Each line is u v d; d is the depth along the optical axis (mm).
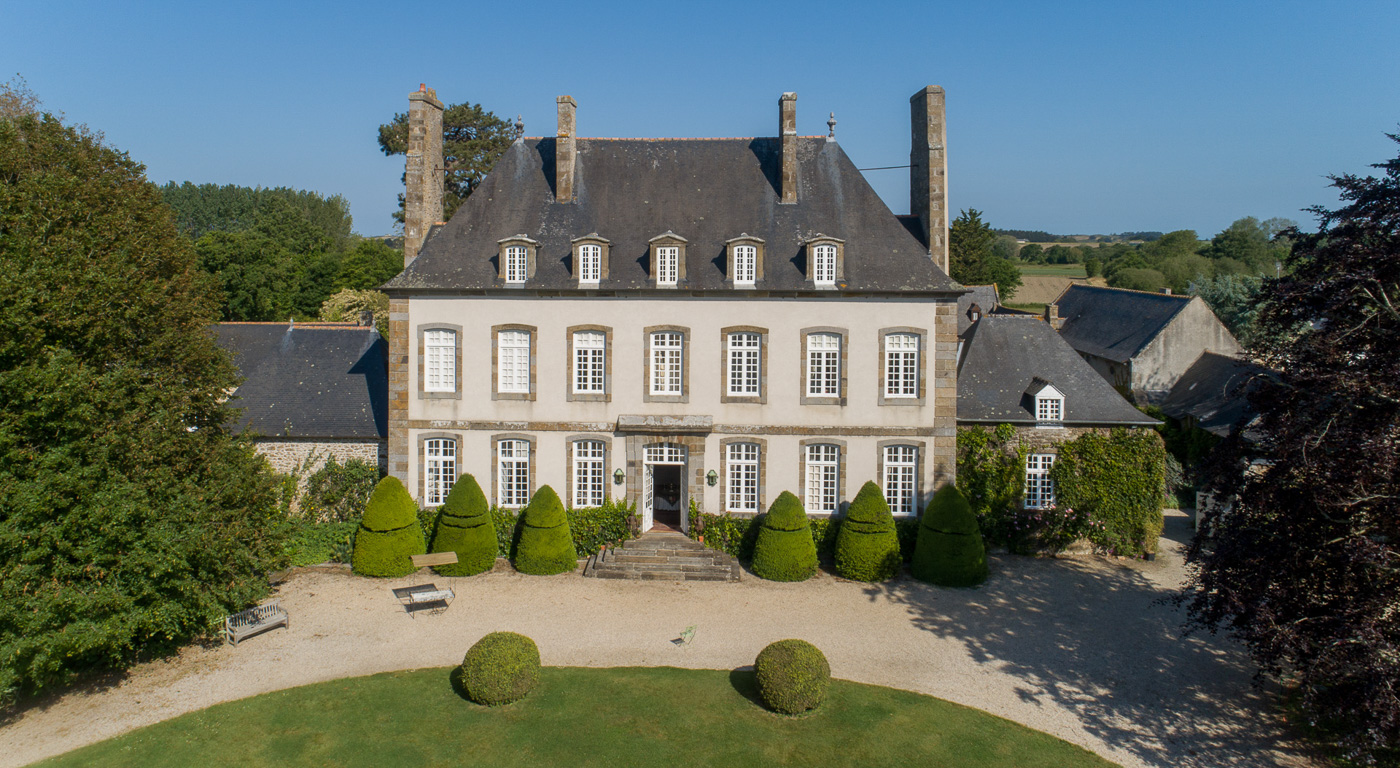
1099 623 23141
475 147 55969
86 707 18266
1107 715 18297
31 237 18984
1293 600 16156
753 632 22297
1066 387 29859
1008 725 17781
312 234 88750
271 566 22188
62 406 17750
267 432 29703
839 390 27375
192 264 23766
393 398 27906
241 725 17453
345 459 29781
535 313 27547
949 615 23562
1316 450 15320
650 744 16812
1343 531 15617
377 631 22156
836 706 18438
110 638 18000
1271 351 17281
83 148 22453
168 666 20156
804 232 28531
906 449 27641
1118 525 28734
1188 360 43625
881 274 27406
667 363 27625
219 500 20719
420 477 28031
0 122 20875
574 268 27391
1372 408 15172
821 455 27688
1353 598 15086
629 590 25203
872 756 16547
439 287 27344
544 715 17875
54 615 17000
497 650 18500
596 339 27672
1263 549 16250
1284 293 16672
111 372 19438
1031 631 22578
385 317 48531
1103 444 28719
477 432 27844
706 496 27719
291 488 29469
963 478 29125
